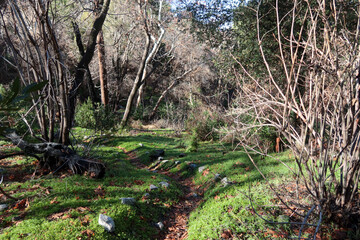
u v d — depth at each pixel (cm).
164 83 3045
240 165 714
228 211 443
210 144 1182
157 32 2248
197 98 2169
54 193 513
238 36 1016
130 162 980
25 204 466
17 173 642
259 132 755
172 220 512
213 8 1106
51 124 663
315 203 338
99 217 405
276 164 651
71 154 656
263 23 903
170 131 1833
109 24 2134
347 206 327
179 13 1744
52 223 392
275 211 404
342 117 313
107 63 2456
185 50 2483
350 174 319
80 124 1516
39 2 544
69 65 1912
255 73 863
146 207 514
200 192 655
